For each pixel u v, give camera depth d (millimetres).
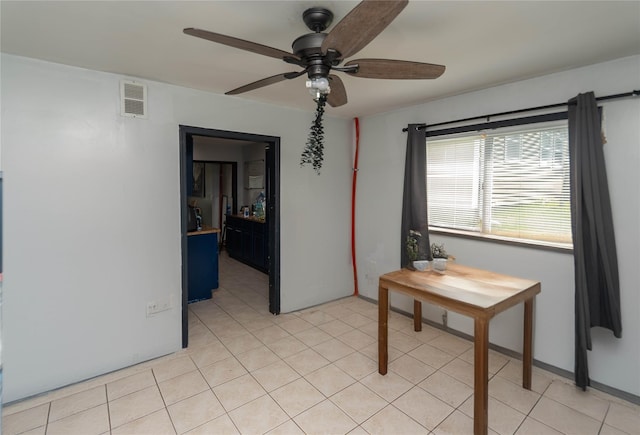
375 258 3969
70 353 2371
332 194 3988
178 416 2068
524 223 2736
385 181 3781
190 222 4086
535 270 2627
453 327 3219
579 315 2291
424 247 3252
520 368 2631
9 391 2168
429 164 3436
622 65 2176
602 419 2045
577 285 2303
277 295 3629
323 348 2932
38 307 2246
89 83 2375
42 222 2238
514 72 2459
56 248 2295
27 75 2158
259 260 5555
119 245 2541
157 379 2461
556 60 2229
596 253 2252
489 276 2463
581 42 1955
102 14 1639
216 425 1993
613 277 2215
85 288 2414
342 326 3396
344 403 2193
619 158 2199
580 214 2279
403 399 2238
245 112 3182
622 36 1880
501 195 2867
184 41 1940
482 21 1706
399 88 2848
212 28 1783
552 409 2139
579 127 2275
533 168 2658
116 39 1917
